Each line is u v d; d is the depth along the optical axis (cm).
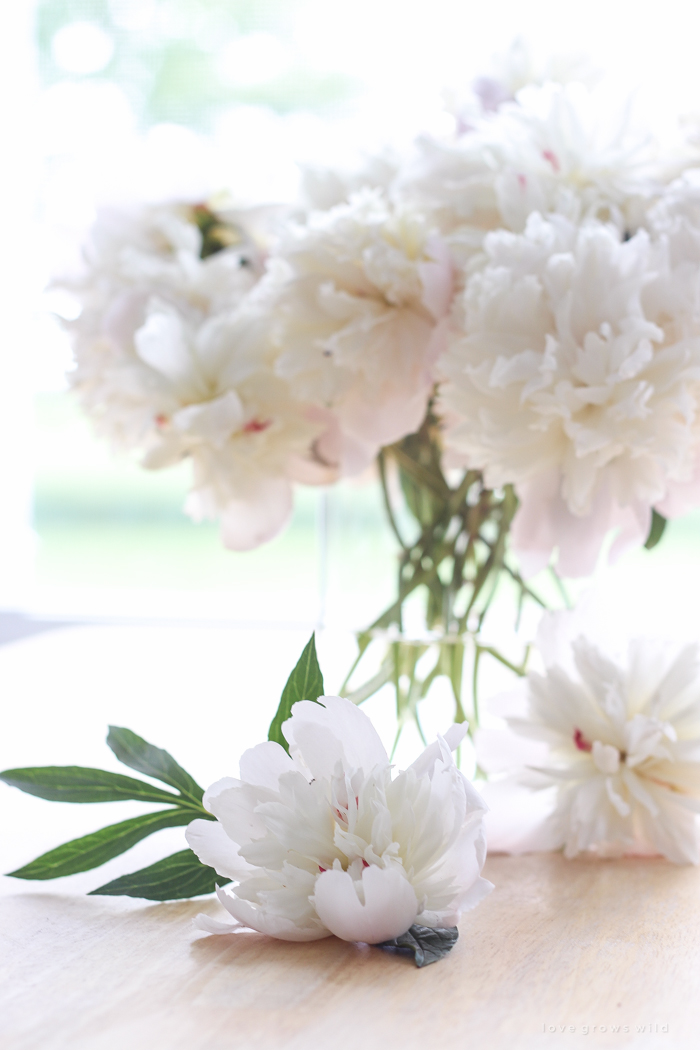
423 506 106
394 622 105
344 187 100
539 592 106
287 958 77
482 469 102
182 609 317
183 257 104
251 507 102
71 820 93
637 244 88
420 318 94
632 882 85
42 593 336
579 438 86
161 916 81
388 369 93
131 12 260
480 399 89
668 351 86
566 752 89
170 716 115
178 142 110
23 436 253
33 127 252
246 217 110
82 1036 71
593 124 93
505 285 87
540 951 77
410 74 228
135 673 134
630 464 88
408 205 95
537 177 93
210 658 144
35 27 253
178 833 92
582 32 104
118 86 262
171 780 84
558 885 85
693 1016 73
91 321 105
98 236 108
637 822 87
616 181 93
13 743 108
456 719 101
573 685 87
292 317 95
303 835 76
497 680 102
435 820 76
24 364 251
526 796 89
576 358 87
